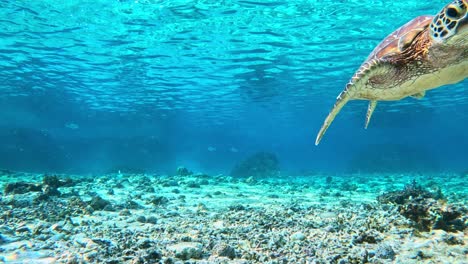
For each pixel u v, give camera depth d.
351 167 41.06
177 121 53.06
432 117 46.34
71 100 36.38
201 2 13.59
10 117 40.53
